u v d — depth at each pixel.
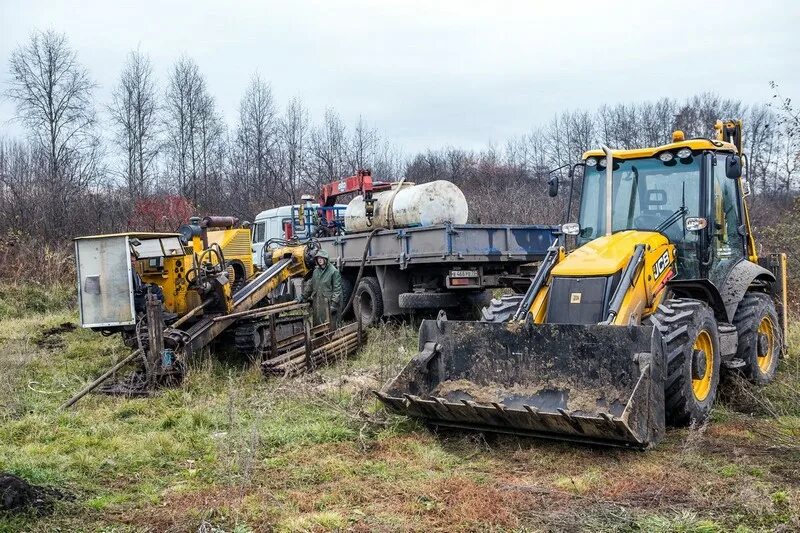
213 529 4.42
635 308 6.43
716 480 5.13
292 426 6.63
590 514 4.56
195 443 6.33
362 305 12.93
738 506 4.64
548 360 6.11
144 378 8.46
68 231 20.22
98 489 5.24
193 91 30.17
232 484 5.24
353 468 5.56
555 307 6.62
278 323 10.27
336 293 11.11
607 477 5.24
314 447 6.12
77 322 13.52
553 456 5.71
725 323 7.34
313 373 8.71
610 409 5.73
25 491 4.84
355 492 5.04
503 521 4.48
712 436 6.20
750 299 7.91
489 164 34.88
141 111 29.39
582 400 5.88
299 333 10.01
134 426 6.93
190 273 9.46
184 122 30.08
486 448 5.97
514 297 7.32
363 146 32.47
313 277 11.16
